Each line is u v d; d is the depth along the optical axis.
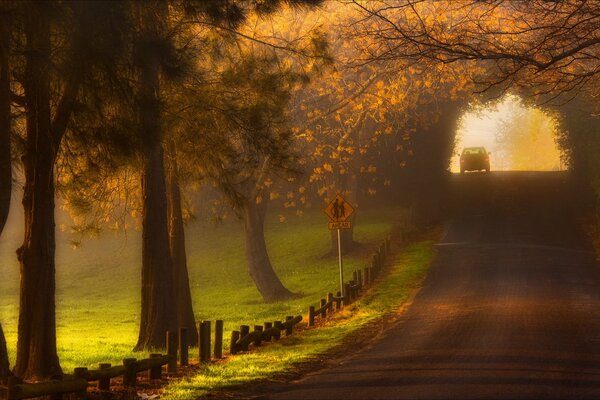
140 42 28.23
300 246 108.31
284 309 74.44
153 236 48.41
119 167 36.88
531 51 37.66
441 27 38.12
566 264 76.69
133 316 79.50
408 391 26.88
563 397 25.08
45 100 31.05
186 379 31.67
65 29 26.20
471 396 25.55
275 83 39.47
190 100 38.56
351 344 42.16
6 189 29.83
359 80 82.12
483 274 72.75
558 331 41.88
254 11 33.12
